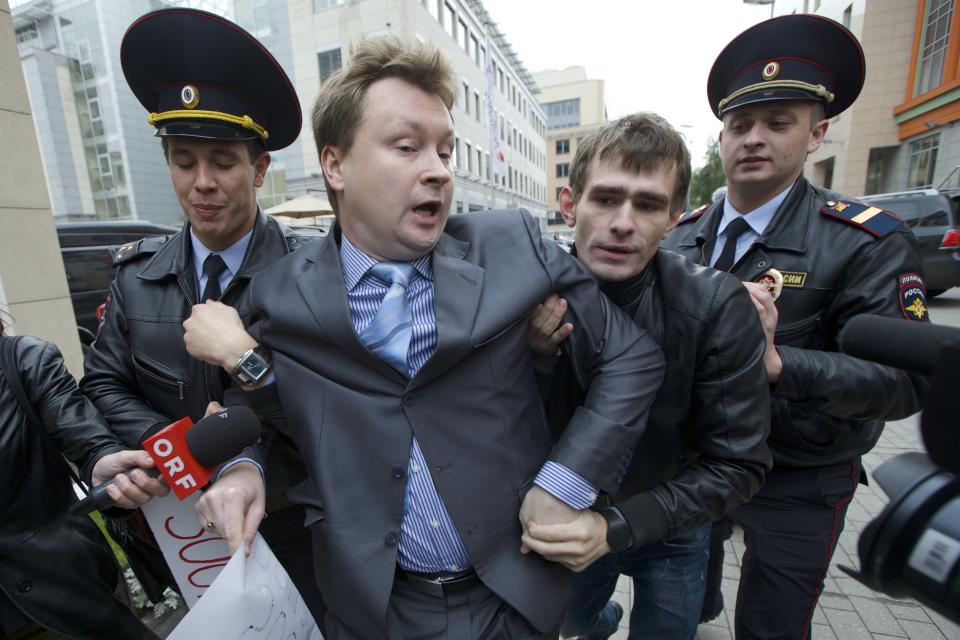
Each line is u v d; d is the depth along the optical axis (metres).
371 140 0.96
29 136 3.33
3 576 1.24
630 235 1.16
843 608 2.23
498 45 32.84
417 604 1.07
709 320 1.12
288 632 1.07
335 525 1.03
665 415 1.25
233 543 1.01
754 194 1.69
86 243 4.91
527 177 43.16
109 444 1.32
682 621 1.48
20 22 29.52
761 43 1.59
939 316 7.57
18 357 1.32
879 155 17.98
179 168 1.46
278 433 1.37
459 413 1.01
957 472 0.48
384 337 1.02
